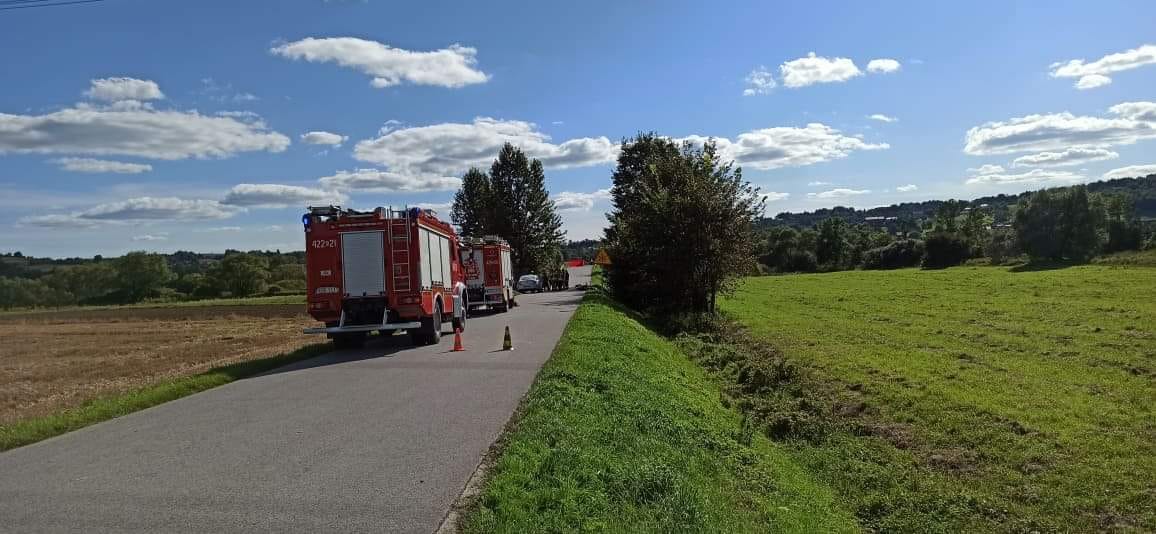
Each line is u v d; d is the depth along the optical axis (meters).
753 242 29.42
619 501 5.93
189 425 9.27
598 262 37.16
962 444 11.03
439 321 19.75
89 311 56.31
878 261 98.50
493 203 72.56
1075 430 11.20
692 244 28.94
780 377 16.45
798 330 26.11
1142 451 10.05
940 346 20.89
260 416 9.70
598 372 11.80
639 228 29.95
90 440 8.57
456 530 5.27
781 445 11.64
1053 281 46.53
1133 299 32.50
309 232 18.11
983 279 53.97
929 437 11.48
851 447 11.32
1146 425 11.34
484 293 32.44
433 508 5.75
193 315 46.41
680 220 28.83
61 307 69.38
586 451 7.08
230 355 20.92
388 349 18.11
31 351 24.50
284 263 108.69
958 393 14.02
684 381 14.49
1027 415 12.16
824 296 44.56
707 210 28.59
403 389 11.58
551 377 11.21
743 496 7.57
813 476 10.02
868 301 39.19
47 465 7.37
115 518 5.62
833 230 112.62
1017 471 9.69
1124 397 13.41
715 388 16.05
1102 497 8.54
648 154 51.25
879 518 8.59
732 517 6.54
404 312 18.09
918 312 31.45
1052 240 77.94
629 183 51.06
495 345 17.73
